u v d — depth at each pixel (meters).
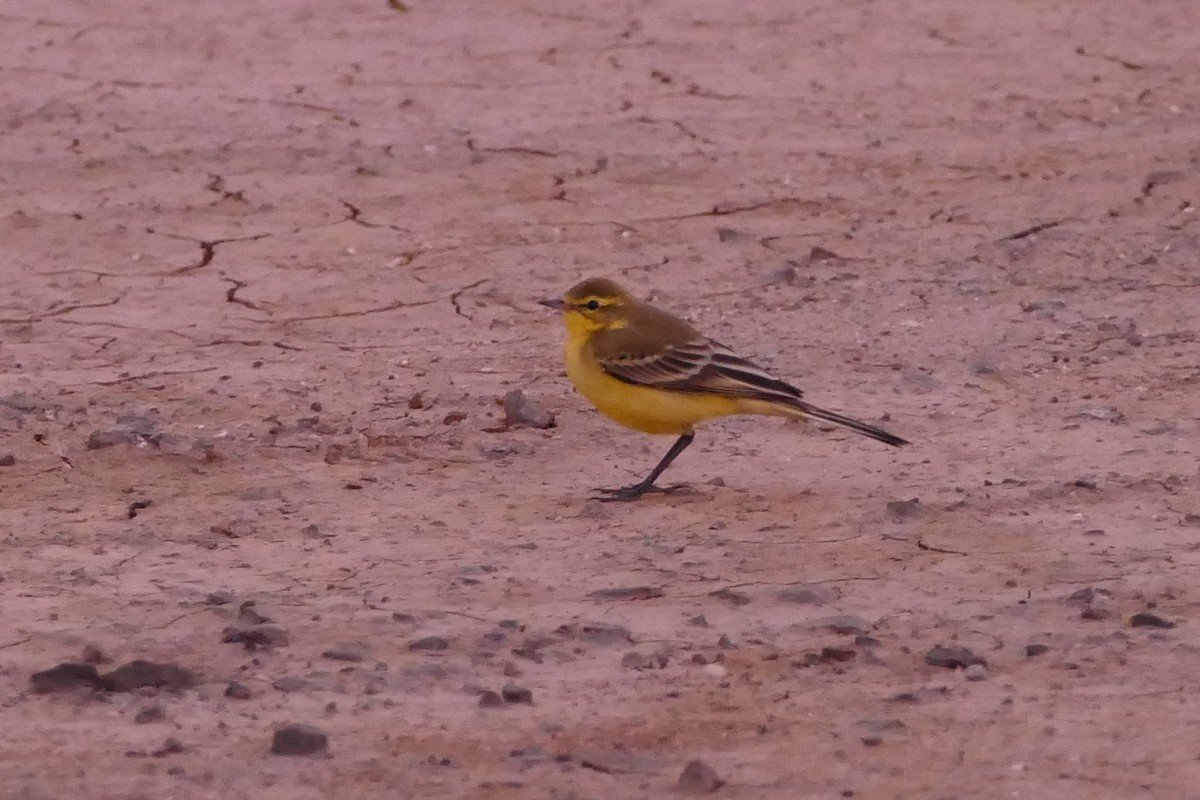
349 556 11.12
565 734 8.71
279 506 11.98
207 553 11.14
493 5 25.75
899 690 9.27
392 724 8.83
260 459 12.88
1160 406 13.93
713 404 12.29
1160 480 12.41
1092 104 22.42
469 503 12.13
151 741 8.59
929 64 23.81
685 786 8.09
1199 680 9.34
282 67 23.22
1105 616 10.21
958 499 12.11
